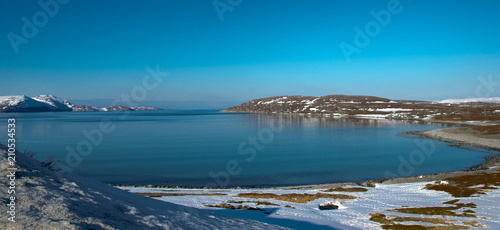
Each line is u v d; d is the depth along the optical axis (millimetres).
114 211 9312
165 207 12977
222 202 29000
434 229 19766
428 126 146250
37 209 7469
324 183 44562
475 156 65188
